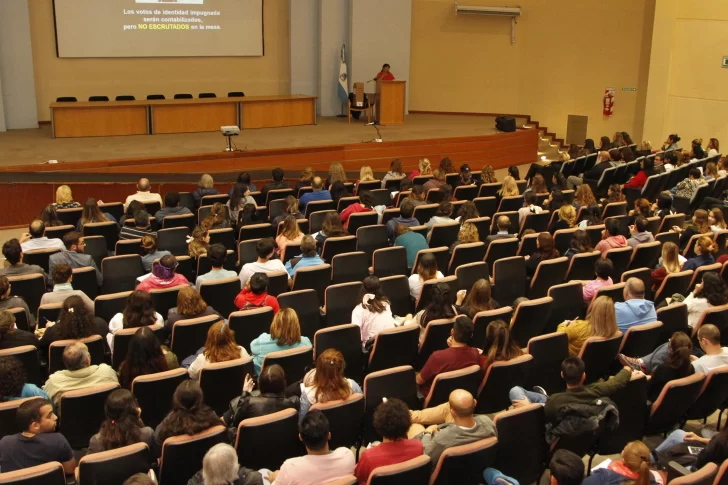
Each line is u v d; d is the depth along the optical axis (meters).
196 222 9.52
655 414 4.54
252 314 5.50
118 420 3.73
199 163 12.92
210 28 17.03
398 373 4.53
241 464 3.95
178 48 16.84
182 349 5.30
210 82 17.44
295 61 17.97
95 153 12.84
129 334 5.11
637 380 4.43
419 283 6.43
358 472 3.63
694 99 16.62
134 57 16.50
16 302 5.63
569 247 8.20
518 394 4.53
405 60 18.39
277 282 6.57
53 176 11.80
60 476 3.35
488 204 9.92
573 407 4.05
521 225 9.02
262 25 17.53
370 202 9.40
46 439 3.73
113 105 14.42
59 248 7.53
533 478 4.22
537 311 5.75
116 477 3.46
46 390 4.42
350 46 17.88
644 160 12.33
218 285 6.18
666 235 8.13
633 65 17.77
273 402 4.14
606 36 18.00
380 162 14.59
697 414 4.81
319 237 8.06
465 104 19.64
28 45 15.09
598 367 5.16
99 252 7.76
